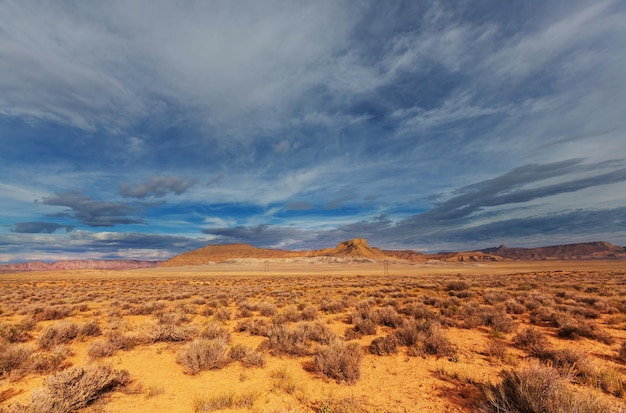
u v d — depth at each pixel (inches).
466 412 207.0
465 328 471.8
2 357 295.9
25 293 1235.9
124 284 2034.9
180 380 278.1
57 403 207.0
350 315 567.8
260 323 506.6
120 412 216.4
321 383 265.6
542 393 181.9
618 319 514.6
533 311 563.5
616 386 235.6
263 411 214.1
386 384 261.7
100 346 354.9
